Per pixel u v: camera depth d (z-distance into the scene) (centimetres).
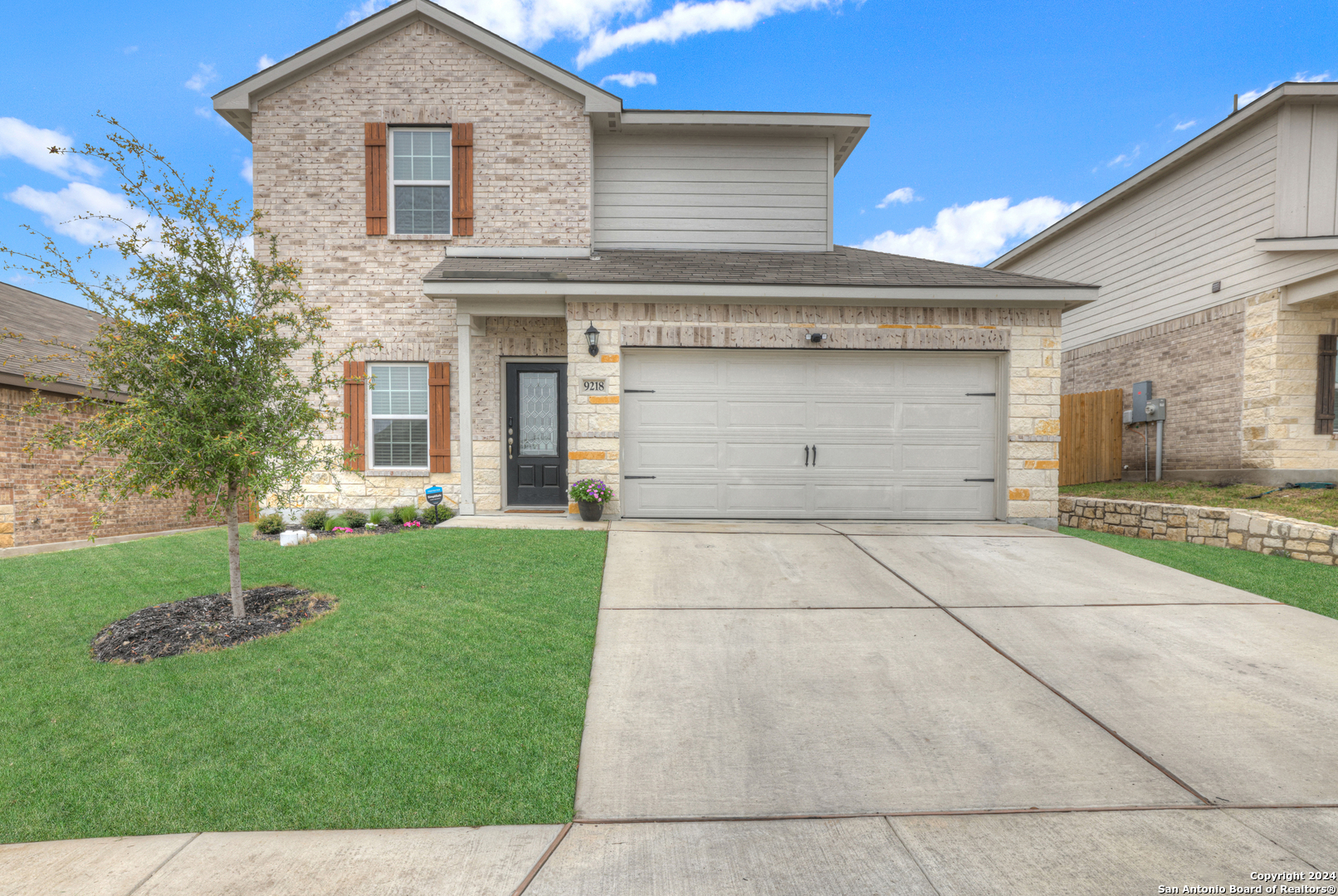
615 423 887
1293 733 341
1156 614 521
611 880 236
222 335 454
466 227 1009
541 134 1014
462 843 257
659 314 888
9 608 512
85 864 243
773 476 913
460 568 611
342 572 597
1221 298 1126
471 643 441
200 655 419
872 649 452
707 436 909
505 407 997
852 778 303
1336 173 1016
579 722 349
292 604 509
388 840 258
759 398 909
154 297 437
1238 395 1092
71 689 376
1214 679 405
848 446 914
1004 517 897
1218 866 244
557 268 920
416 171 1021
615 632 477
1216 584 603
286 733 331
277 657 416
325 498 996
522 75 1012
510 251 1009
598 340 880
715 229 1105
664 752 323
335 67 1003
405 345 996
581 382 886
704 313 888
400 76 1005
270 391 476
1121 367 1386
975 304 881
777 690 391
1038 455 895
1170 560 689
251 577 586
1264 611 527
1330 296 971
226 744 321
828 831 265
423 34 1005
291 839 258
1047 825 268
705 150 1102
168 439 422
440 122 1009
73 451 1088
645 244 1102
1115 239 1407
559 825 269
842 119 1063
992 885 233
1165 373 1259
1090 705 372
